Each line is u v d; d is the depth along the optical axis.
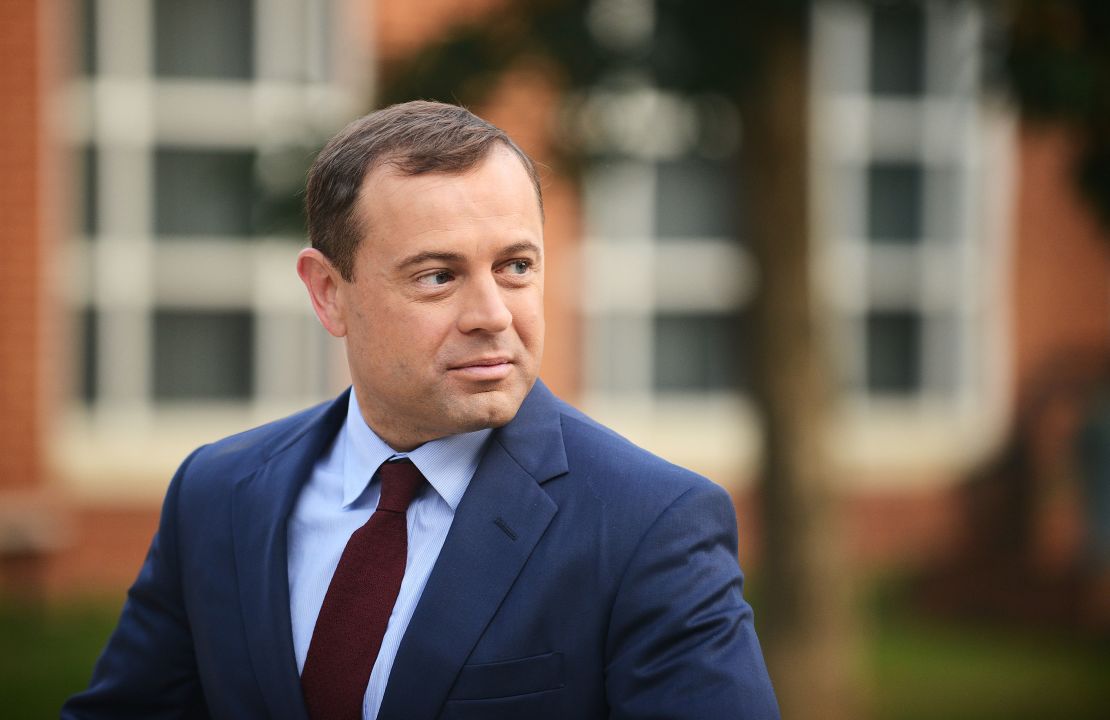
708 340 25.27
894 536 25.31
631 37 11.72
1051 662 19.94
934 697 17.62
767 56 11.76
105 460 21.86
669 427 24.62
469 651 4.46
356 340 4.68
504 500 4.65
